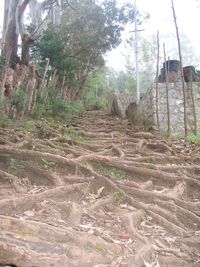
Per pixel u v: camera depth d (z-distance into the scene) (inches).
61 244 125.4
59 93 636.1
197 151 352.5
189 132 453.4
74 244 128.3
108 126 522.9
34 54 706.2
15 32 586.2
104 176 219.0
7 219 131.4
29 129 347.6
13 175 209.5
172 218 183.6
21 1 711.1
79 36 827.4
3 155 236.5
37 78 511.2
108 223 165.2
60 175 220.8
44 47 677.3
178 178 250.1
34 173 221.1
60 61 698.8
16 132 314.3
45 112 486.0
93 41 837.2
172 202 206.8
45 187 201.6
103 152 300.2
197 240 161.0
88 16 821.2
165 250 147.6
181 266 138.8
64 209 167.6
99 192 206.2
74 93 847.1
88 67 934.4
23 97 417.1
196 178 265.0
